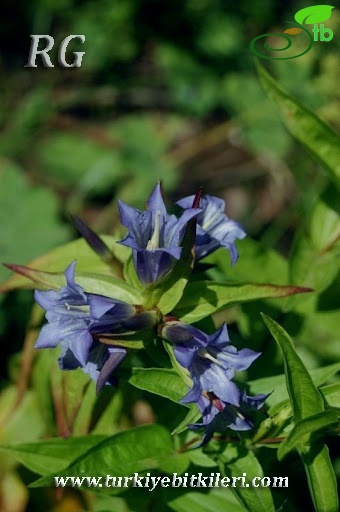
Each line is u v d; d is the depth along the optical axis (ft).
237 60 3.28
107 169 2.83
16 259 2.35
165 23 3.37
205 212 1.65
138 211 1.55
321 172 2.81
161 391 1.59
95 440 1.73
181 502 1.73
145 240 1.56
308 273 1.88
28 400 2.05
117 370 1.59
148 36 3.37
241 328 1.88
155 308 1.60
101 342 1.55
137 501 1.76
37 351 1.91
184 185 2.94
